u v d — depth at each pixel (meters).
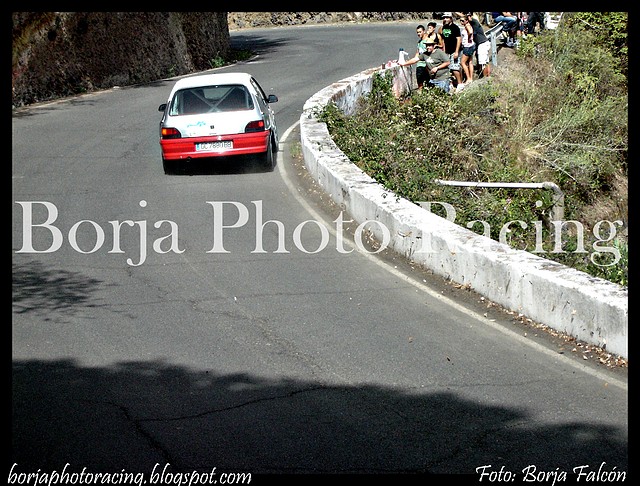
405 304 8.73
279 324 8.19
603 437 5.86
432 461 5.53
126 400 6.46
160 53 30.00
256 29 52.41
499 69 23.34
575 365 7.15
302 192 13.48
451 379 6.88
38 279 9.67
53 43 24.98
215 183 14.21
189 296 9.04
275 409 6.30
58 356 7.39
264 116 15.12
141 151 16.98
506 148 19.28
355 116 19.14
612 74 23.25
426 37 22.39
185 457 5.57
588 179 19.23
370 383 6.80
